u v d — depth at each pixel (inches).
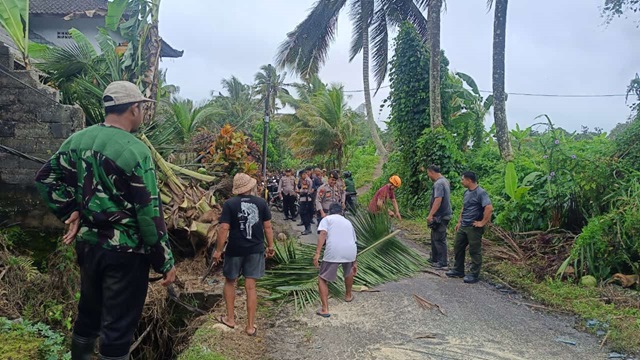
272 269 293.3
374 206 347.6
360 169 1302.9
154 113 358.3
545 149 372.2
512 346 200.1
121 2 346.0
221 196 410.3
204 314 239.6
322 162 1258.6
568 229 343.9
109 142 110.0
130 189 109.6
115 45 383.6
